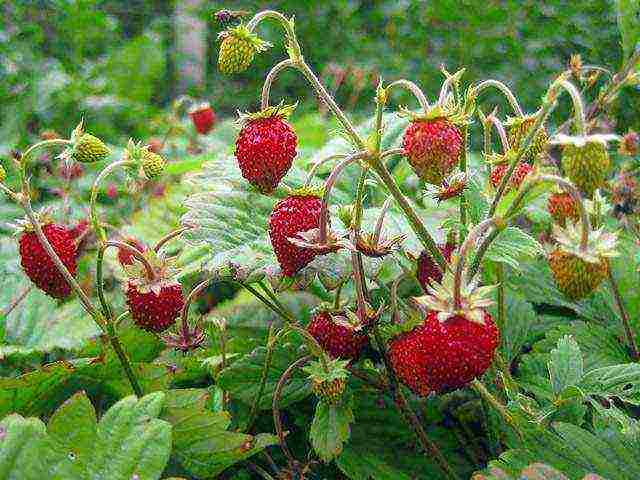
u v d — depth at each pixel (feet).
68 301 0.78
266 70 2.41
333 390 0.48
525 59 1.69
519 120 0.49
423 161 0.43
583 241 0.41
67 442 0.43
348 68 1.60
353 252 0.47
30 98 1.43
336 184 0.63
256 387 0.56
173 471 0.56
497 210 0.43
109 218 1.00
